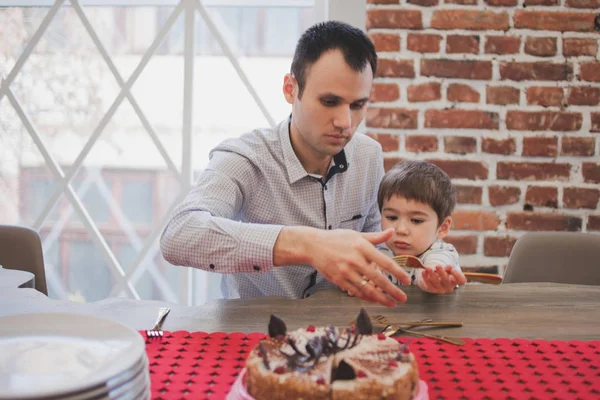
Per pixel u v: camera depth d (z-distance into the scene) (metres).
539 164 2.03
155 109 2.26
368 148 1.57
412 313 1.05
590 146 2.03
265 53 2.25
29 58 2.30
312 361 0.68
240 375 0.70
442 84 2.00
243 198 1.41
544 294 1.17
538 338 0.94
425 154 2.03
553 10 1.99
